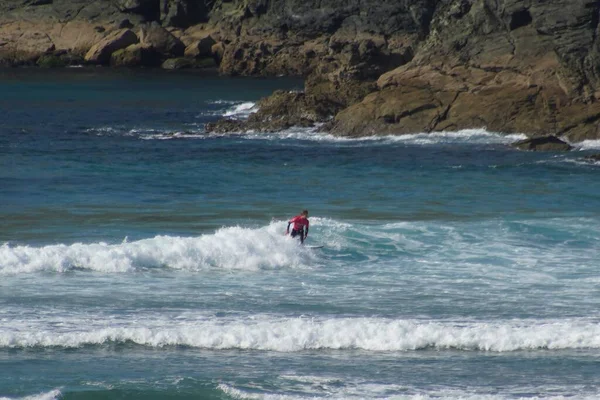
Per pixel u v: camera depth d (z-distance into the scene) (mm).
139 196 154875
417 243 117625
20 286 95750
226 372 74188
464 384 72312
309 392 70500
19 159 195000
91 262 103500
